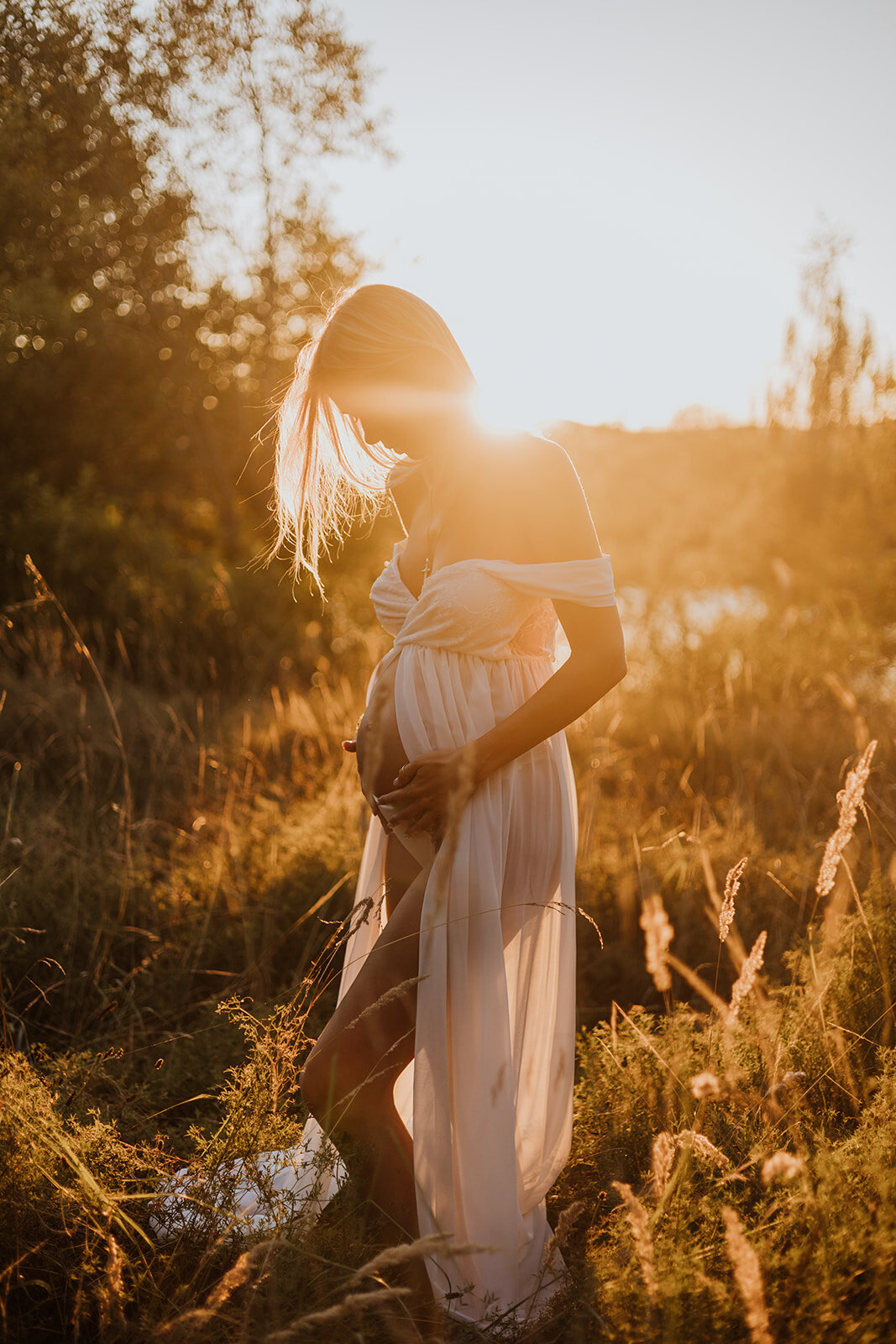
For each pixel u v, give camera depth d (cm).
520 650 181
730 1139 176
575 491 169
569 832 186
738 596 1288
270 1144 176
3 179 677
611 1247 158
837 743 512
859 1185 156
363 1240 158
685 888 334
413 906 170
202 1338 135
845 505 1578
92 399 995
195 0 747
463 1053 164
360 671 748
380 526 1097
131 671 659
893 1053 194
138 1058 253
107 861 362
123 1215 154
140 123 725
